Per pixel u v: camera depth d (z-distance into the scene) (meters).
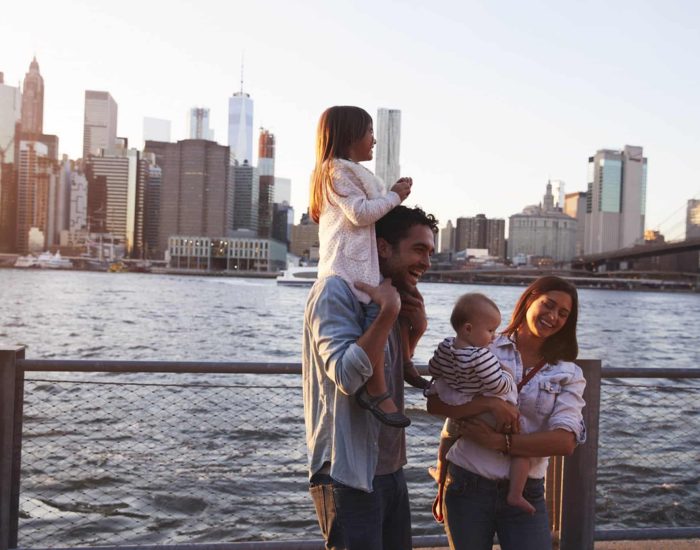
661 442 9.19
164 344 35.22
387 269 2.50
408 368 2.59
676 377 3.71
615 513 7.66
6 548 3.43
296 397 11.29
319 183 2.43
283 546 3.57
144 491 7.55
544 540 2.67
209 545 3.56
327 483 2.36
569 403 2.65
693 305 155.38
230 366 3.43
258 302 92.62
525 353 2.77
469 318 2.55
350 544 2.31
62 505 7.27
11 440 3.42
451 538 2.76
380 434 2.41
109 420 9.48
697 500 7.91
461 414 2.58
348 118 2.46
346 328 2.25
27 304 71.00
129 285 156.38
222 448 8.62
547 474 3.77
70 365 3.43
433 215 2.56
